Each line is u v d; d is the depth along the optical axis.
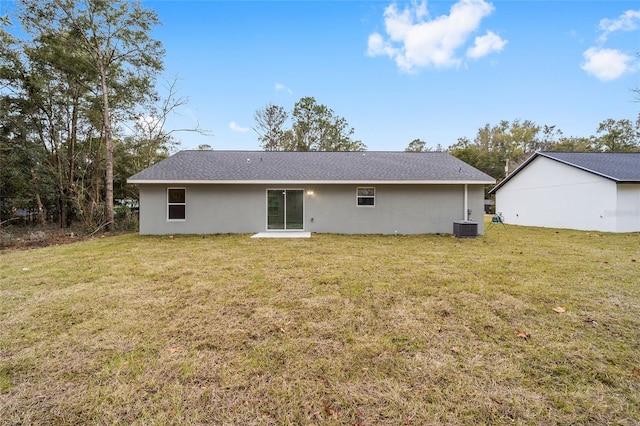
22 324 3.12
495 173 36.09
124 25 12.13
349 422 1.78
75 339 2.79
